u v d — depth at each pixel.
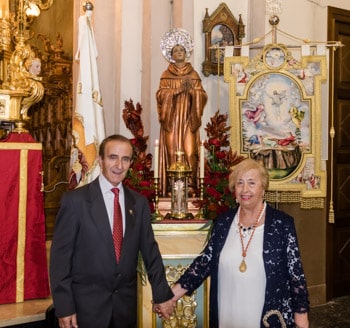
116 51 5.59
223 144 4.07
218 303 2.86
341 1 6.27
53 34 5.34
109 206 2.89
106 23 5.54
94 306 2.79
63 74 5.42
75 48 5.39
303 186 4.85
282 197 4.95
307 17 6.10
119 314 2.86
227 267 2.80
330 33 6.16
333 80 6.02
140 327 3.66
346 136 6.36
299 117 4.86
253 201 2.78
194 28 5.69
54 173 5.40
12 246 3.90
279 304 2.70
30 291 3.97
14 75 4.08
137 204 2.98
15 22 4.54
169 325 3.70
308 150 4.87
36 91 4.14
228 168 3.83
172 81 4.34
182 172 3.79
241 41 5.93
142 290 3.65
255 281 2.72
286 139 4.86
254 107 4.89
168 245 3.65
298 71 4.85
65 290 2.74
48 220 5.38
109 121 5.55
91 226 2.79
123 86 5.57
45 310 3.73
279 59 4.88
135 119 4.24
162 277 2.99
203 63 5.69
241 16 5.96
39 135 5.26
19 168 3.93
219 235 2.93
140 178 3.86
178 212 3.80
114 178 2.85
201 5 5.76
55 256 2.77
